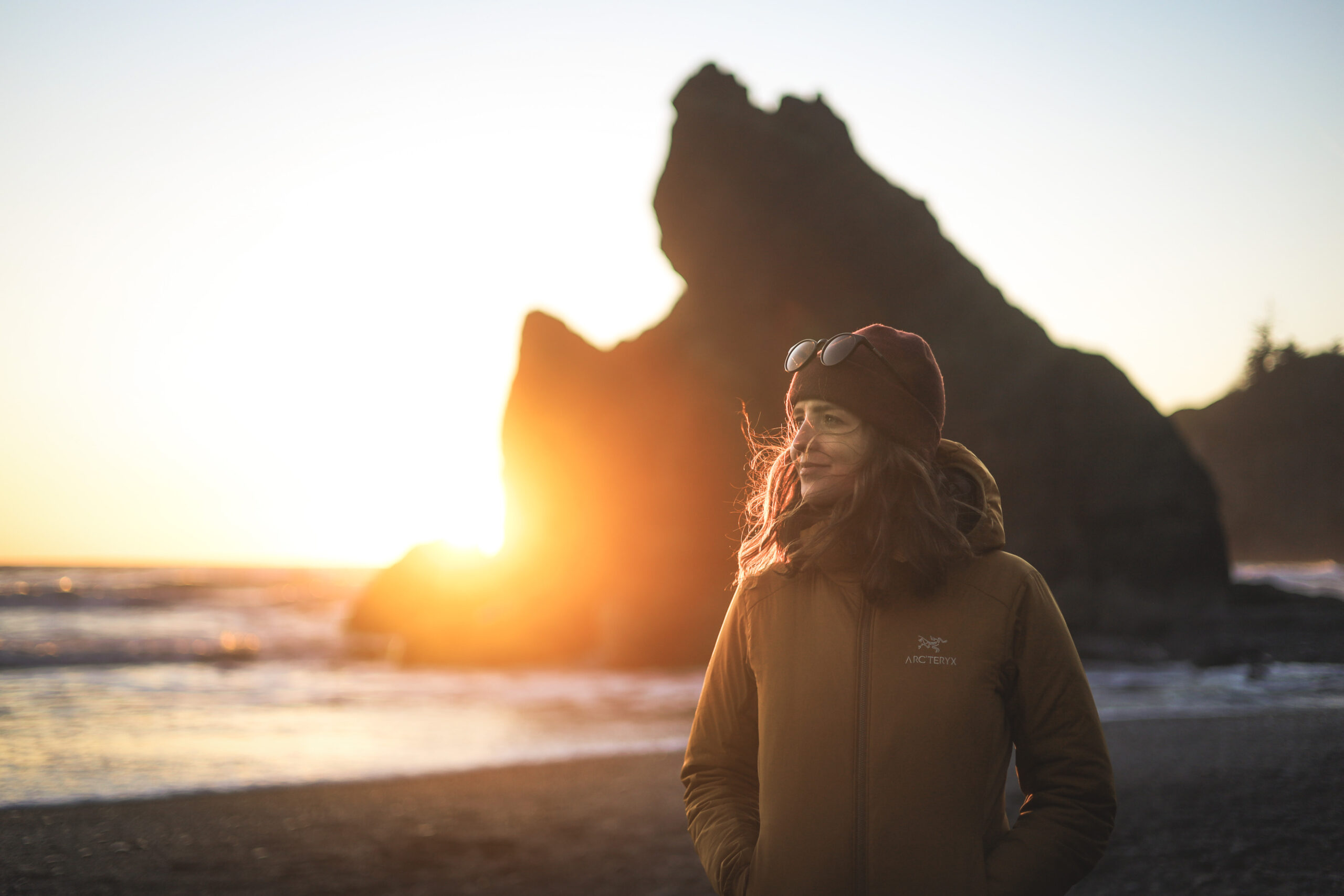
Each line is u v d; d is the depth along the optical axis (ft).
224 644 87.40
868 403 4.56
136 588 226.79
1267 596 71.20
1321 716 27.20
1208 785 18.85
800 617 4.66
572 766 27.50
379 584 107.45
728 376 71.72
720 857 4.61
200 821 20.52
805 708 4.45
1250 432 158.51
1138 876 13.19
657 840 18.76
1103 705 34.81
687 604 67.51
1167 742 24.52
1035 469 71.51
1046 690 4.39
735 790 5.02
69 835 19.25
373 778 25.54
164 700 44.88
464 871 16.56
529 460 80.07
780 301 74.38
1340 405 144.77
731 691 5.08
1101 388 74.74
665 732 35.27
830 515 4.72
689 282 78.95
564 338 82.58
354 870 16.69
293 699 46.21
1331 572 138.10
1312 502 146.20
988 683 4.29
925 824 4.10
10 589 193.98
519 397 82.17
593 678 59.36
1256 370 154.40
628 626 67.31
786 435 5.53
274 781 25.22
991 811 4.27
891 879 4.06
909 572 4.36
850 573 4.60
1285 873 12.66
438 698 46.96
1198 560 70.79
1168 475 72.13
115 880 16.12
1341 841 13.83
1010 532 69.92
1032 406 73.05
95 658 73.10
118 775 25.96
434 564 107.86
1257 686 37.45
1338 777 18.44
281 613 143.95
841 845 4.17
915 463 4.52
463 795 23.50
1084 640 59.82
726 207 75.61
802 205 74.79
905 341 4.75
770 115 79.61
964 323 76.43
